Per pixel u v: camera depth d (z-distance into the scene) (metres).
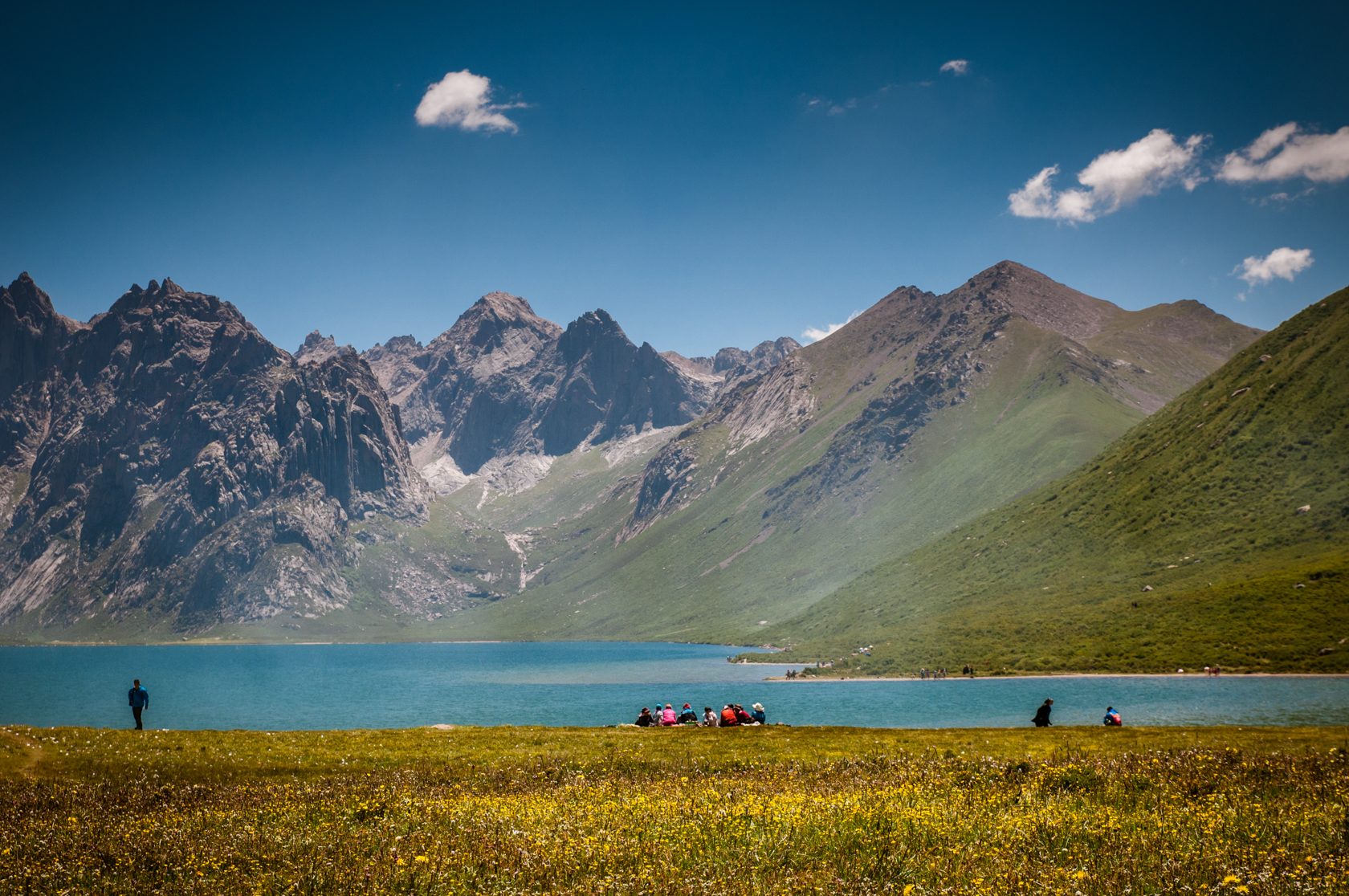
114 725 137.88
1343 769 27.97
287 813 25.62
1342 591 133.25
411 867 17.94
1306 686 103.25
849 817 20.97
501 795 29.97
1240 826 19.38
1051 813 21.34
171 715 152.88
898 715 104.25
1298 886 14.70
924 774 30.23
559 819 22.45
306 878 17.98
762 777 33.47
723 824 20.75
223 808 28.42
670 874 16.72
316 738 49.25
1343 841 18.14
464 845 19.81
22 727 49.34
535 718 124.88
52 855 21.86
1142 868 16.28
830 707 116.75
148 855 21.33
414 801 26.81
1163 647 137.88
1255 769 28.27
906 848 18.41
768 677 196.25
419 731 52.22
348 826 23.41
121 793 33.97
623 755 42.34
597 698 159.75
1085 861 17.28
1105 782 27.02
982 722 93.88
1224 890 14.87
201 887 18.39
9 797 33.72
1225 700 94.94
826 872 16.70
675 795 26.58
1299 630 126.94
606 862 17.89
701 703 138.25
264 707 163.12
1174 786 25.58
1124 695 107.06
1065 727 49.75
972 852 17.75
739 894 15.53
